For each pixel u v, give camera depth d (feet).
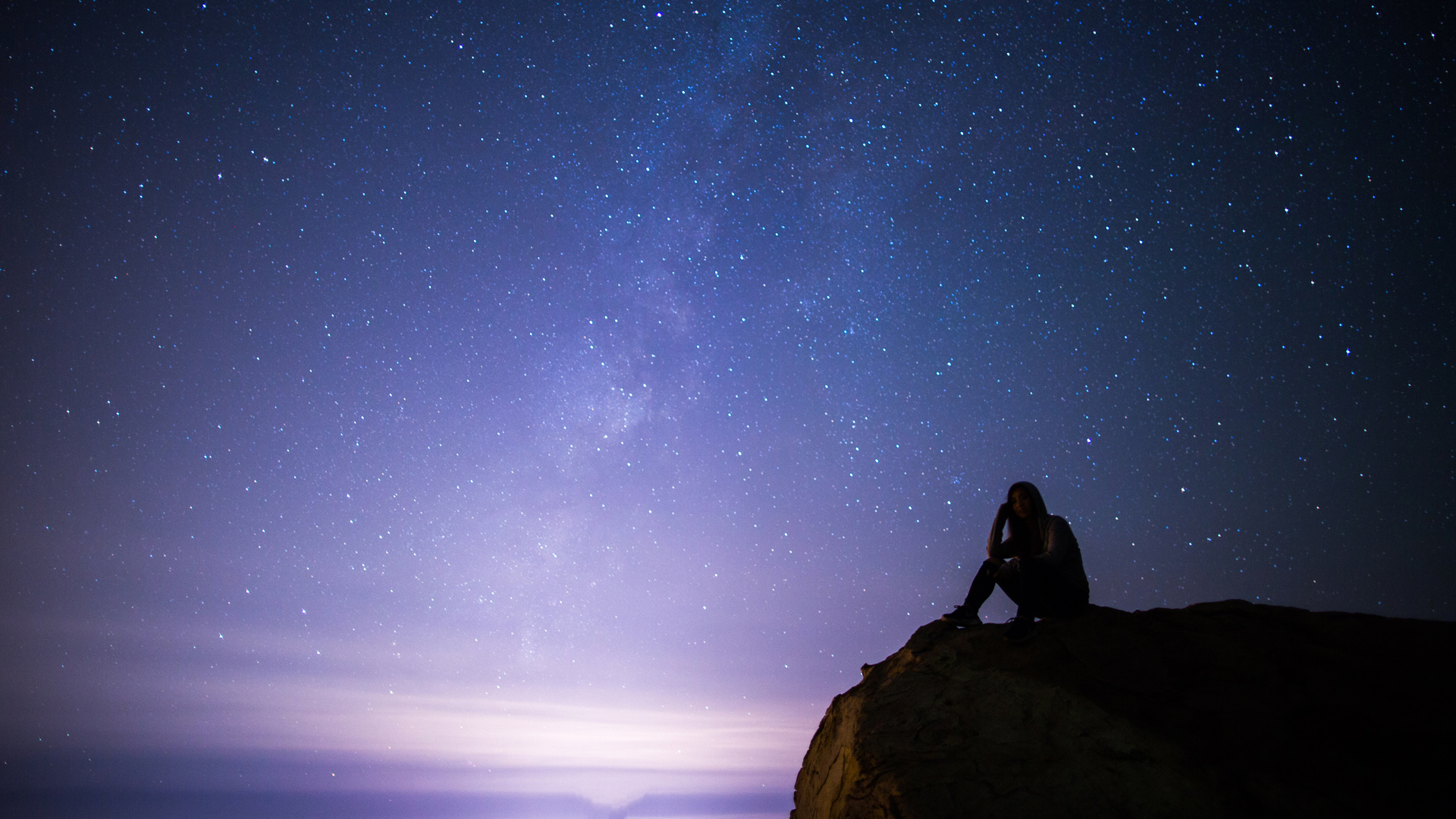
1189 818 6.79
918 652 10.35
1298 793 6.79
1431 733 6.94
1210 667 8.46
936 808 7.29
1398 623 8.62
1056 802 7.13
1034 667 9.10
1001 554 11.13
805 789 10.87
